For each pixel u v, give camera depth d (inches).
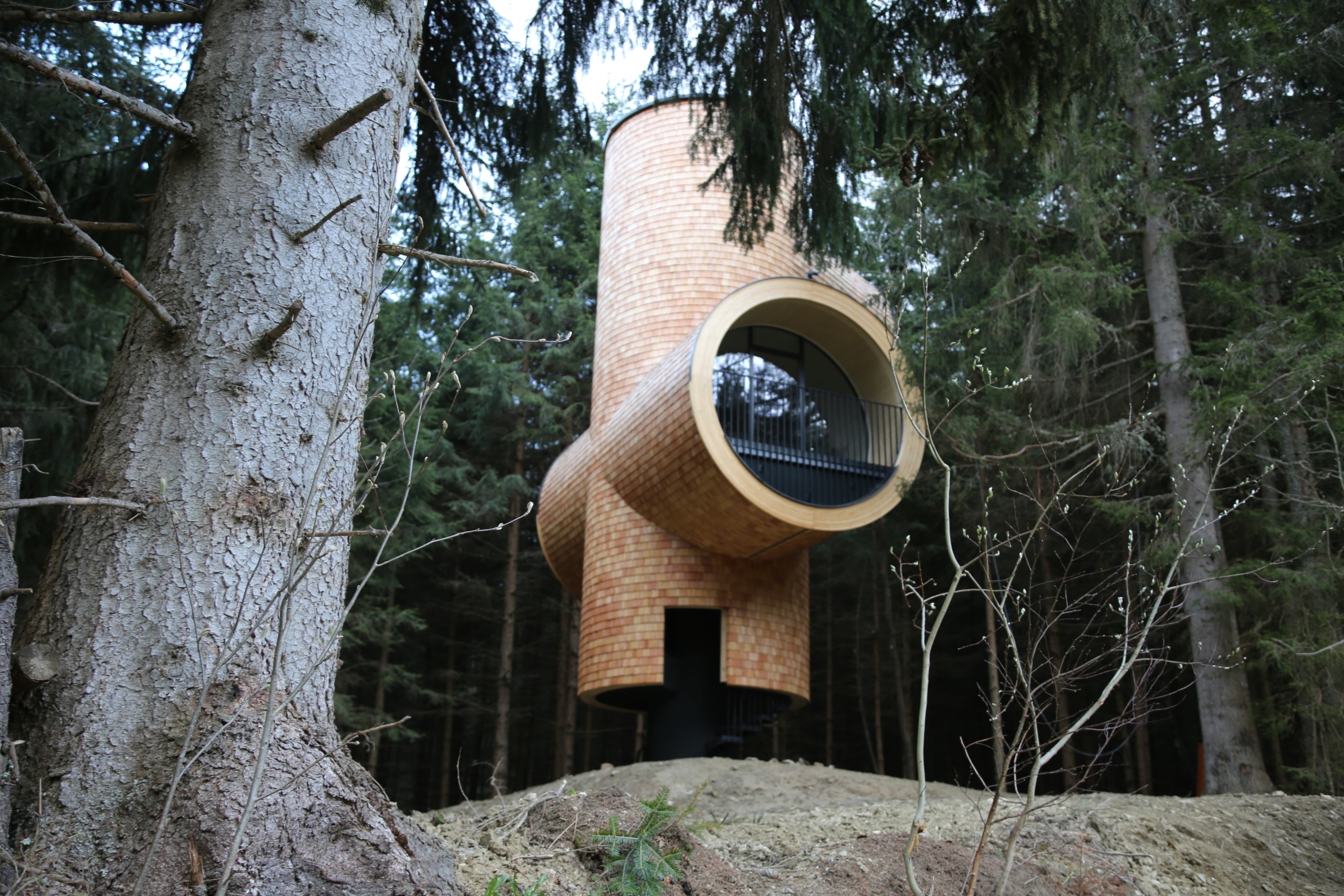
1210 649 397.7
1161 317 458.9
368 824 99.0
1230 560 466.0
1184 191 445.7
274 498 108.4
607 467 477.1
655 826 133.7
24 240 261.7
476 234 778.8
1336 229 484.4
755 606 454.6
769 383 491.2
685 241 504.4
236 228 117.2
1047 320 447.2
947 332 476.4
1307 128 492.1
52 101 270.7
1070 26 207.8
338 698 669.9
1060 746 112.5
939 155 228.7
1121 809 244.4
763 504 412.2
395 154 139.7
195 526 103.3
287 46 128.0
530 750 957.2
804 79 251.9
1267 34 417.1
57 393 379.2
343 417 119.3
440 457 730.8
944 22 243.9
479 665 940.0
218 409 108.9
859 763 922.7
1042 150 236.8
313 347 117.6
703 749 446.0
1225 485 430.3
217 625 100.3
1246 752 382.3
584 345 805.9
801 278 468.4
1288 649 356.8
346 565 118.0
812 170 270.8
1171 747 719.1
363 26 135.9
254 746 95.7
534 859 133.0
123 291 292.8
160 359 111.1
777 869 170.9
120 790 92.2
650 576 453.1
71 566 102.3
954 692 845.8
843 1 239.6
